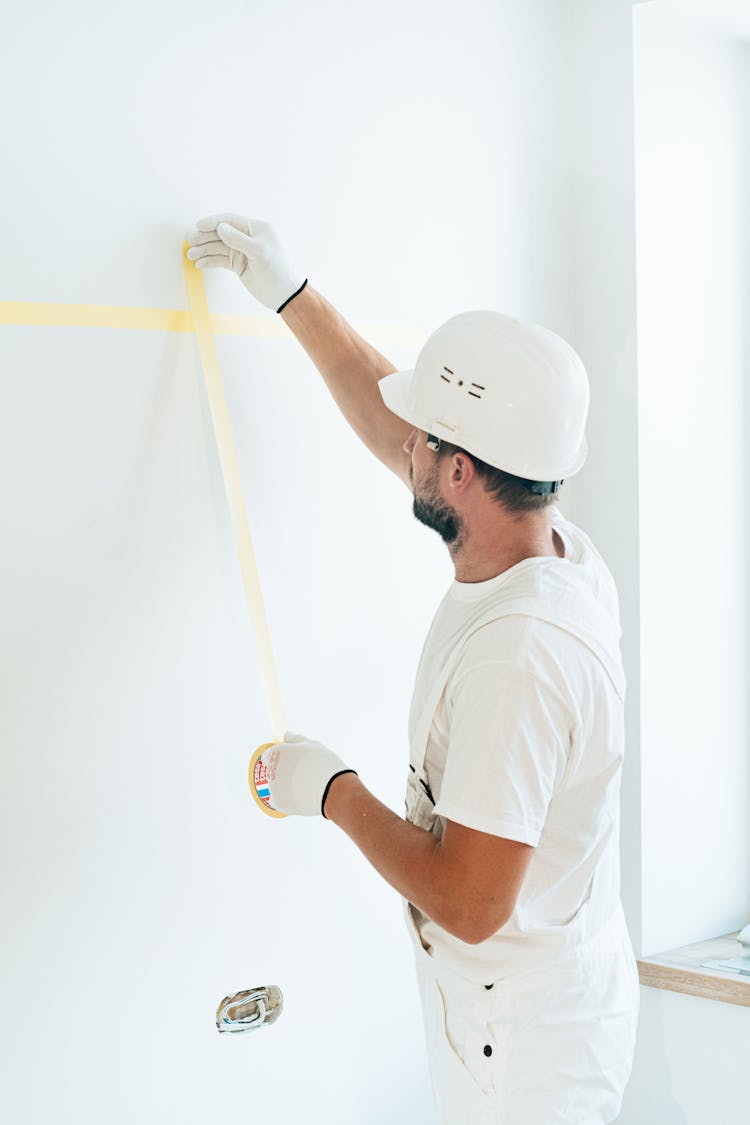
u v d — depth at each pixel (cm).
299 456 205
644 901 243
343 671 211
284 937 202
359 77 211
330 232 208
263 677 198
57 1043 177
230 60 193
